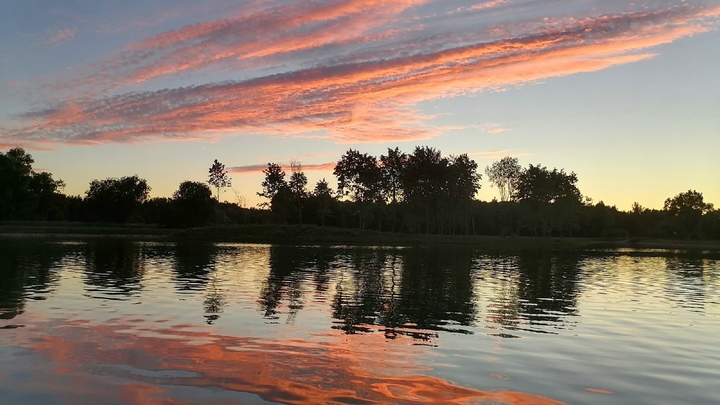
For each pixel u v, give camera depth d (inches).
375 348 489.4
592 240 4867.1
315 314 670.5
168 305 709.3
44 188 5201.8
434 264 1690.5
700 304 834.8
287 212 4630.9
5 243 2391.7
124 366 408.8
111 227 4421.8
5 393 344.5
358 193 4463.6
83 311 649.6
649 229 5836.6
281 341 507.5
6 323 568.1
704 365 449.7
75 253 1756.9
